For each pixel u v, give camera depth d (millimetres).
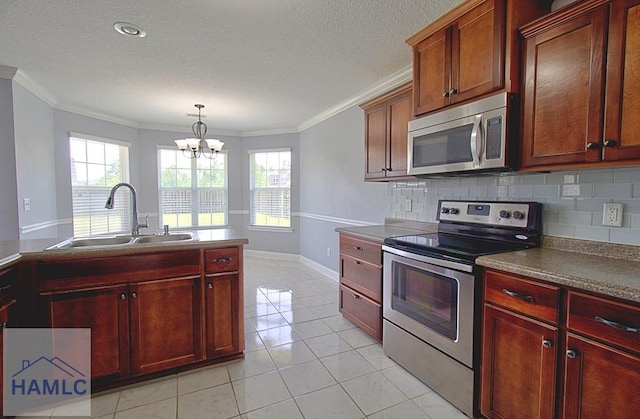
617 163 1352
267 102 3977
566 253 1727
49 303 1761
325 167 4562
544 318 1356
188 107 4199
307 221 5195
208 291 2154
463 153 1923
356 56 2664
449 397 1823
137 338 1965
